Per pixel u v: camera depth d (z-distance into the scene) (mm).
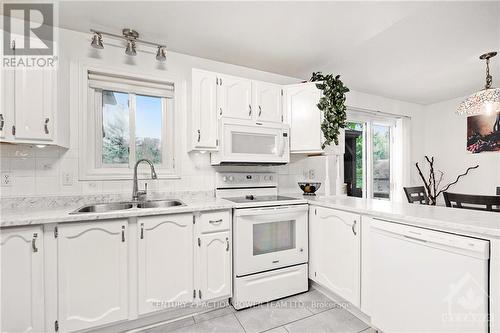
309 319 1791
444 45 2229
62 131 1757
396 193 4008
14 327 1328
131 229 1616
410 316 1327
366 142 3799
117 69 2094
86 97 1990
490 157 3432
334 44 2223
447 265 1171
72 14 1767
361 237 1707
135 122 2258
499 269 1016
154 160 2326
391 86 3307
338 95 2500
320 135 2443
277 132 2396
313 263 2164
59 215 1439
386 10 1732
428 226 1281
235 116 2264
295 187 2932
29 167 1795
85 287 1486
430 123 4148
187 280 1770
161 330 1673
